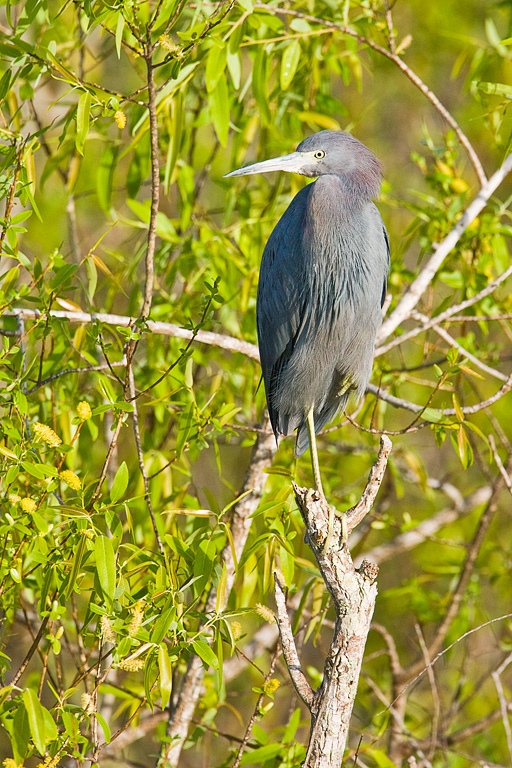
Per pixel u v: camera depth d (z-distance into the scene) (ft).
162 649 18.16
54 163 30.73
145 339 32.76
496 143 32.04
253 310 32.81
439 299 43.62
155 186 19.99
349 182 27.68
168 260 32.96
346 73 34.27
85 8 20.02
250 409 34.47
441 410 25.35
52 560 19.89
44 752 18.24
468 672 44.65
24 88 26.23
